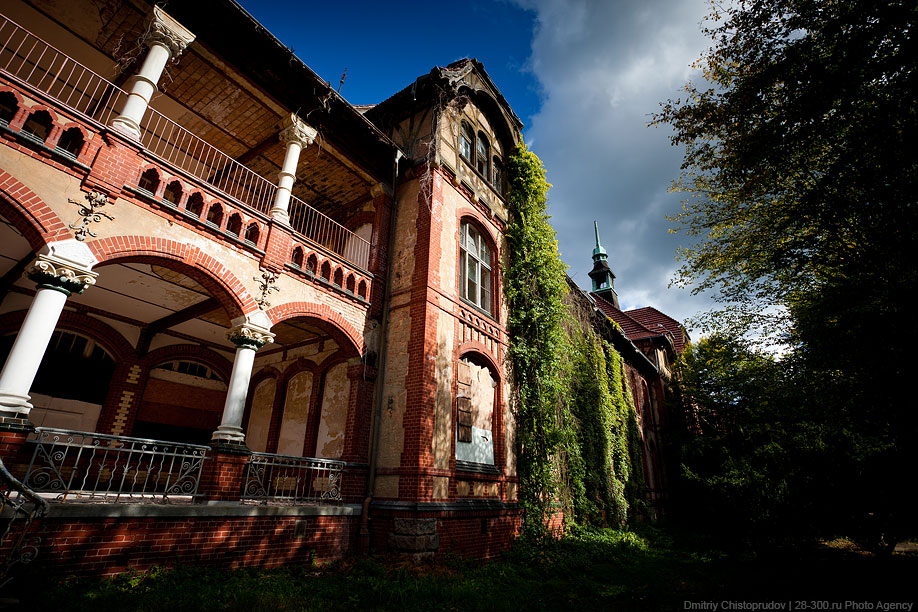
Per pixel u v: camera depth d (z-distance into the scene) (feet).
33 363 18.26
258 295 27.66
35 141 19.70
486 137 50.06
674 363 89.76
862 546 37.42
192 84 32.24
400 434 32.32
